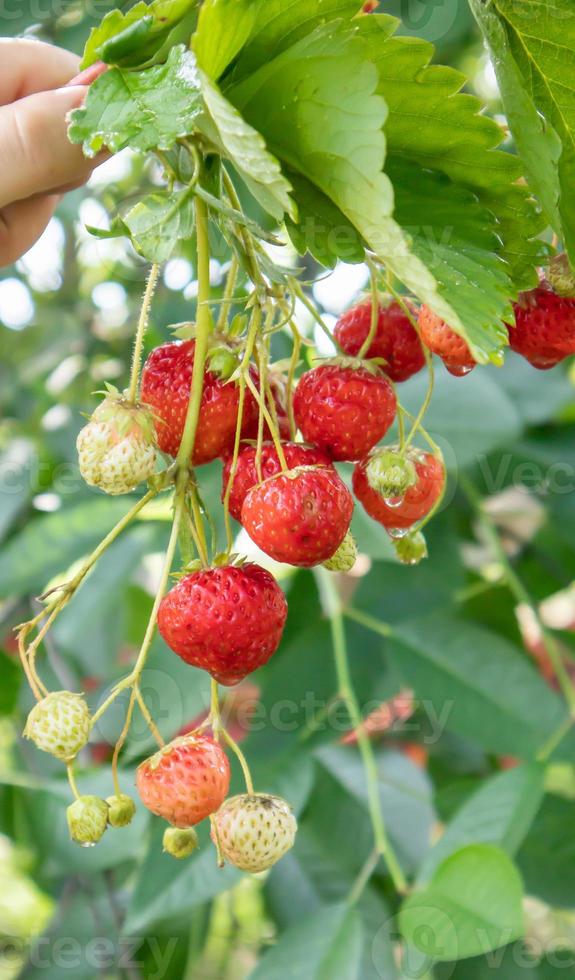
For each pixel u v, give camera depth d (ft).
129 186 1.87
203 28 0.78
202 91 0.76
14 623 1.96
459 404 1.56
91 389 2.40
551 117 0.91
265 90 0.80
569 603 2.68
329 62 0.77
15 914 2.82
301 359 1.44
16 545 1.73
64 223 2.30
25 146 1.02
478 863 1.13
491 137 0.85
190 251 1.66
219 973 2.28
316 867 1.79
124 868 1.99
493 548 1.74
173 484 0.87
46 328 2.51
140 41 0.83
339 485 0.87
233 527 1.55
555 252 0.89
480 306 0.81
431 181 0.87
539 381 1.79
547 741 1.50
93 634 2.02
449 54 1.84
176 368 0.92
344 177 0.77
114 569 1.77
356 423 0.91
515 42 0.89
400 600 1.64
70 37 1.71
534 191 0.86
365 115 0.75
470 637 1.58
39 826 1.54
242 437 0.93
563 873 1.63
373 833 1.65
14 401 2.52
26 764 2.07
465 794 1.75
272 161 0.72
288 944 1.34
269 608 0.86
